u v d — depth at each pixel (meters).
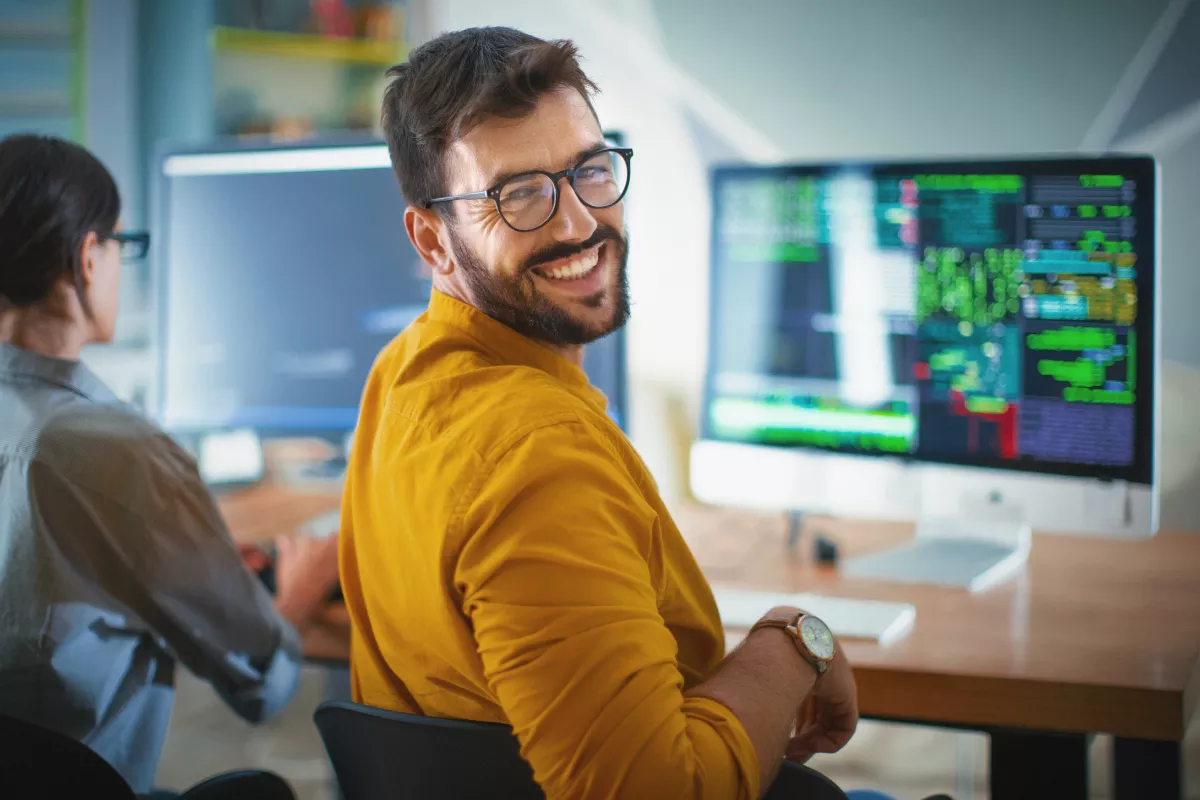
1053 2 2.44
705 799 0.79
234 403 1.93
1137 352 1.47
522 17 2.74
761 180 1.66
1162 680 1.17
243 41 3.01
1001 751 1.31
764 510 1.99
